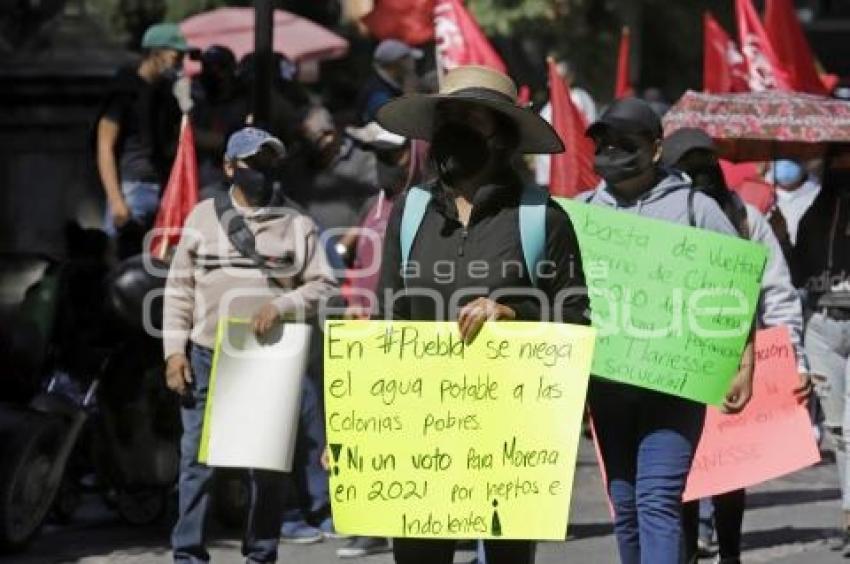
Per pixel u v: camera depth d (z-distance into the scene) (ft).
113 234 85.25
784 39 105.60
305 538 74.28
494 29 179.52
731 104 73.56
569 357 46.88
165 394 74.59
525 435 47.06
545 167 111.24
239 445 61.26
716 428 64.75
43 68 115.03
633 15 188.65
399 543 48.75
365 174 81.20
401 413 47.42
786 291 65.98
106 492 78.48
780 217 86.48
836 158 72.18
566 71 126.11
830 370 71.97
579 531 77.15
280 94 87.30
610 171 55.62
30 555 70.95
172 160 86.89
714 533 72.28
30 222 114.62
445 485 47.37
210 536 74.84
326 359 47.60
